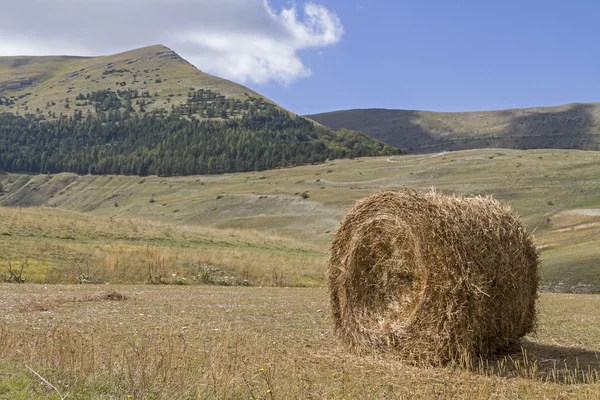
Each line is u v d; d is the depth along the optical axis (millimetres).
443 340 10703
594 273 40406
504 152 138125
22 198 172000
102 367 8906
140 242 40219
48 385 7879
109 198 160125
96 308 17188
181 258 34469
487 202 11648
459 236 10672
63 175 187000
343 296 12383
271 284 33281
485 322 10891
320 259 41844
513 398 8656
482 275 10656
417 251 11125
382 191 11953
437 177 114938
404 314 11453
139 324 14164
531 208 82250
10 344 9984
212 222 109500
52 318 14750
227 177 167250
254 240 50781
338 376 9641
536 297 12234
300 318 16719
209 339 12391
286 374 9164
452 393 8852
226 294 23922
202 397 7656
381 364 10969
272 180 145750
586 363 11148
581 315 18594
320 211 101125
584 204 81375
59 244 33719
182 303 19484
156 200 147500
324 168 157625
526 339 13664
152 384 8047
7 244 31844
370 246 12062
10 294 20094
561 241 59812
